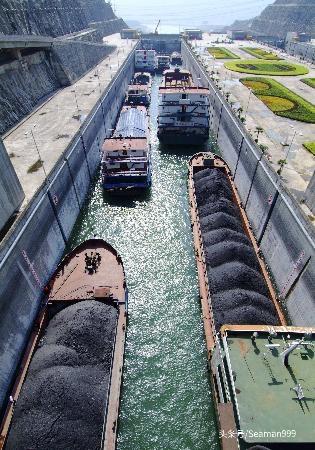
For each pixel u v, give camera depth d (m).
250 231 34.66
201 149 58.25
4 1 68.00
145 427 22.16
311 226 26.78
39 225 30.44
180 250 36.03
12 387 22.81
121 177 42.78
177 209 42.38
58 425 18.42
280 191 32.66
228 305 25.33
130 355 26.14
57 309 26.70
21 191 32.00
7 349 23.42
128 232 38.59
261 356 17.58
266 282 28.45
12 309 24.62
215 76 80.50
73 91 68.62
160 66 117.31
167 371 25.14
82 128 46.25
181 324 28.45
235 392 16.11
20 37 54.03
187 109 54.62
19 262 26.27
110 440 18.88
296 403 15.77
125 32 154.38
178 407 23.16
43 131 48.84
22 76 58.91
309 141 46.97
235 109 58.09
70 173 39.50
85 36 110.88
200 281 28.67
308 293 26.20
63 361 21.81
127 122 57.41
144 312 29.39
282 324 24.81
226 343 18.12
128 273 33.16
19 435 18.33
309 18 157.38
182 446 21.38
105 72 85.50
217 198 37.72
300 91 70.56
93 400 20.34
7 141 45.66
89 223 40.28
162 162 53.66
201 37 164.50
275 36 163.25
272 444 14.55
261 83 75.62
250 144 42.91
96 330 23.89
